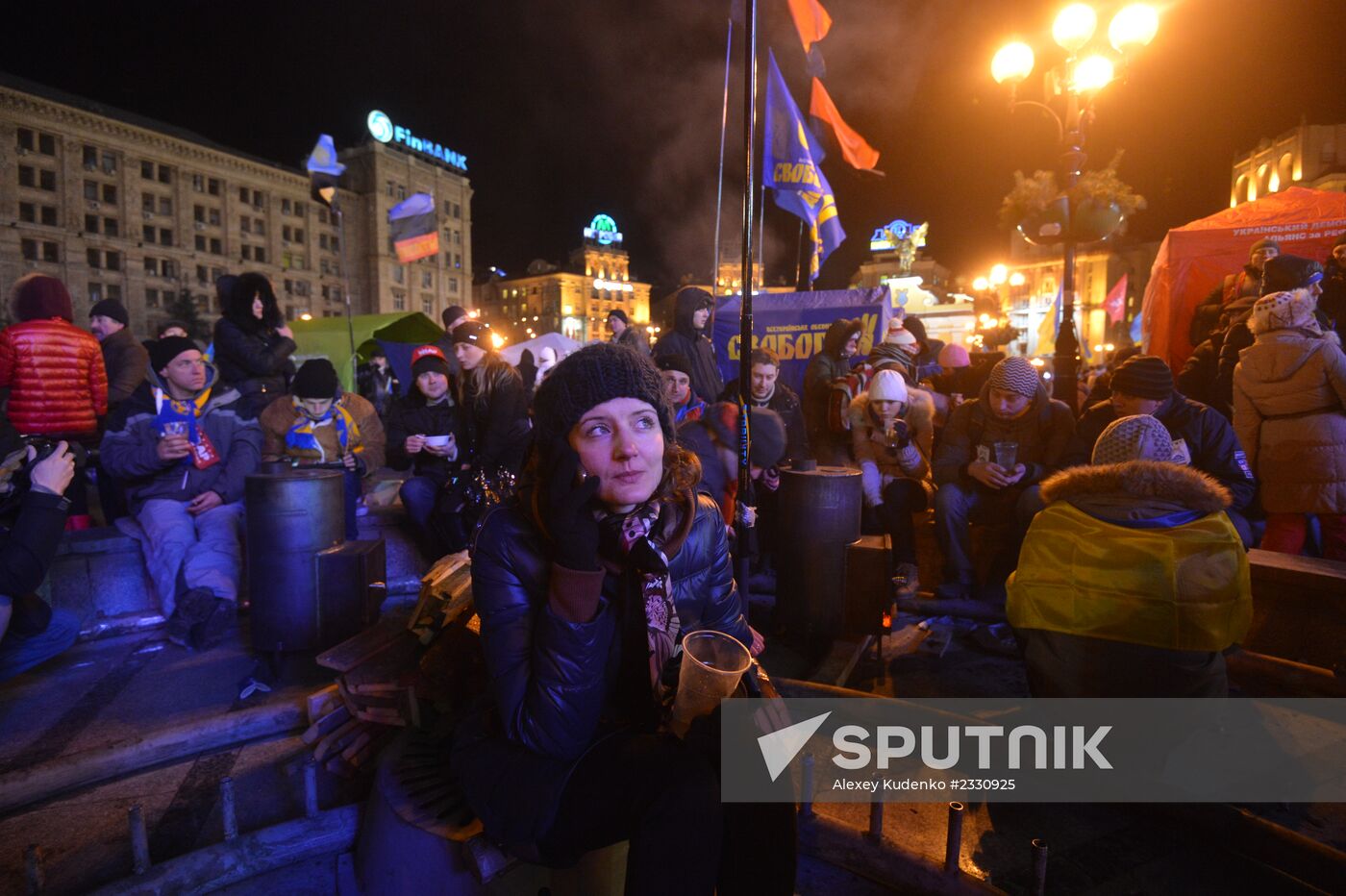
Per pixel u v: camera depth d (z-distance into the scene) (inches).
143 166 2187.5
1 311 1905.8
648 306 4104.3
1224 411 196.4
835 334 193.3
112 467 141.9
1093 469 89.0
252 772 94.1
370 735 93.0
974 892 68.6
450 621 90.0
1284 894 70.3
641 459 57.0
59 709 112.3
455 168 3056.1
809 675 120.3
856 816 82.4
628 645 58.6
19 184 1931.6
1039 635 88.9
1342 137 1641.2
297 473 120.3
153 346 142.6
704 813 50.8
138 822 69.8
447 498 155.0
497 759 57.7
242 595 157.1
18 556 93.4
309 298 2605.8
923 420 172.7
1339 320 195.0
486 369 154.5
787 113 249.6
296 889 72.9
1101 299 2327.8
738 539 106.0
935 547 181.0
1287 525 152.6
